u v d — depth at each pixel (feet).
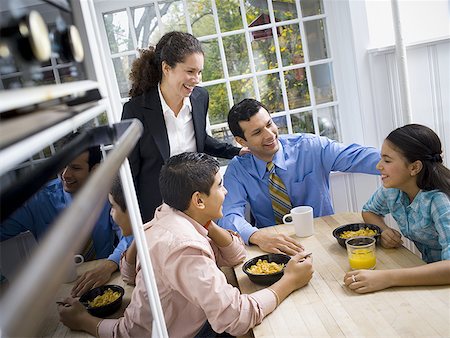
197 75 5.85
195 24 7.53
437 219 4.34
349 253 4.10
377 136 7.47
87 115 1.63
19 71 1.26
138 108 6.11
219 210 4.39
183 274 3.66
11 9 1.30
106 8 7.30
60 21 1.72
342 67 7.71
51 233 0.74
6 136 0.92
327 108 7.95
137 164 6.17
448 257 3.93
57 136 1.23
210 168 4.28
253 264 4.54
